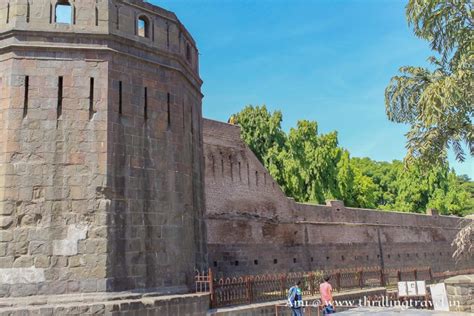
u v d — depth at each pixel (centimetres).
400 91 1808
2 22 1497
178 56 1750
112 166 1475
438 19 1761
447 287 1683
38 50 1480
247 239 2852
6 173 1395
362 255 3697
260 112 4578
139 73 1614
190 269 1672
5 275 1343
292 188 4391
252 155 3062
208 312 1574
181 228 1650
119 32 1571
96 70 1510
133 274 1463
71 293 1362
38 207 1394
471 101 1627
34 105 1448
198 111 1994
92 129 1470
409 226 4262
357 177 5397
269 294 2039
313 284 2253
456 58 1777
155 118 1636
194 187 1833
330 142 4703
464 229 1812
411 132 1803
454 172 5762
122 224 1469
